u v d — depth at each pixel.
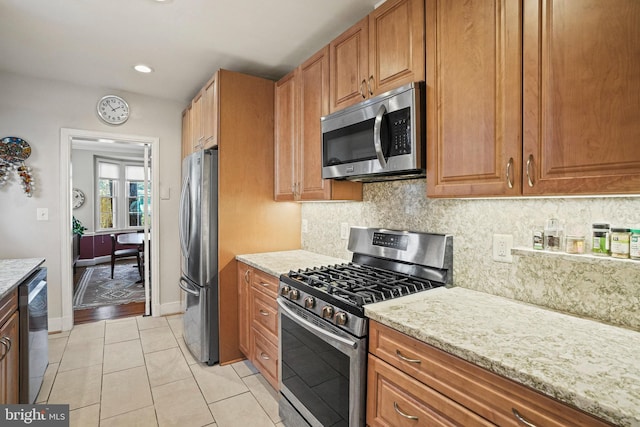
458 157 1.34
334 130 1.90
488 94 1.24
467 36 1.31
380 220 2.12
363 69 1.78
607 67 0.94
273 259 2.45
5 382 1.62
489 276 1.54
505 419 0.88
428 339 1.07
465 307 1.34
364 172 1.70
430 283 1.66
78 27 2.13
